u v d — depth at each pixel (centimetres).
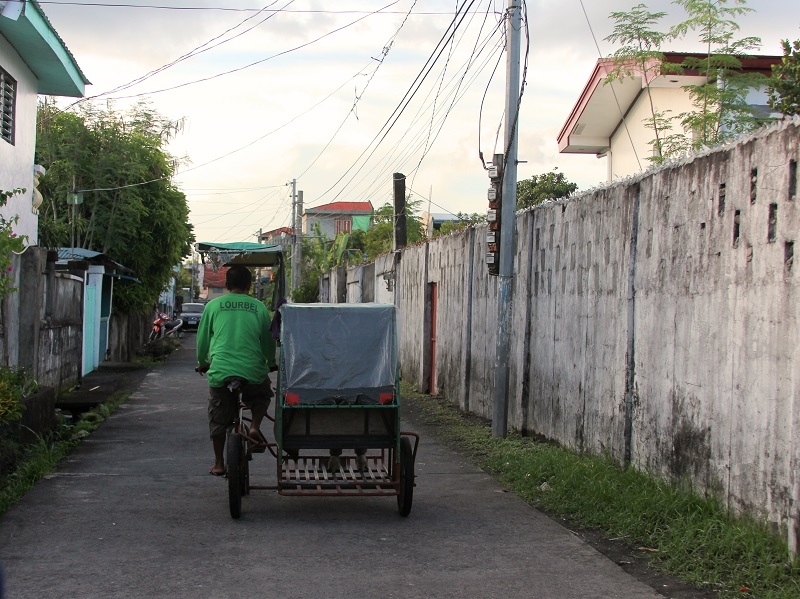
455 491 834
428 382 1775
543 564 587
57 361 1552
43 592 516
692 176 709
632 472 789
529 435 1140
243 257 2425
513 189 1109
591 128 1761
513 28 1094
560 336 1027
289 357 707
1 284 945
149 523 687
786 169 570
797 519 545
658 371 767
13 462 867
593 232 927
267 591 523
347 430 719
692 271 705
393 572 566
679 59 1356
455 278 1553
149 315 3441
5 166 1370
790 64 1005
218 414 748
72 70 1573
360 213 8000
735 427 630
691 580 545
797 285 552
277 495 805
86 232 2472
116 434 1173
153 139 2652
